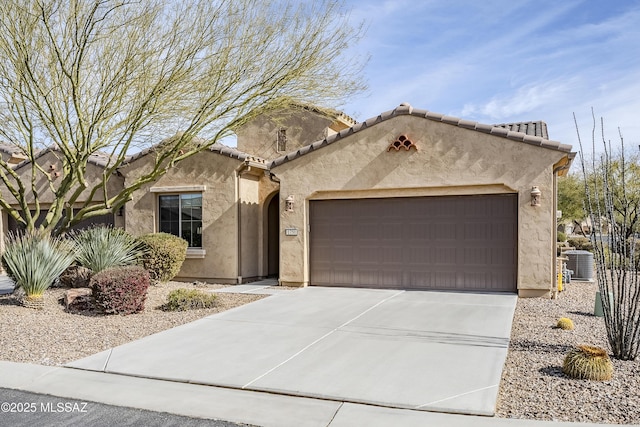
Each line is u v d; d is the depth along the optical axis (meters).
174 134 14.76
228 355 7.71
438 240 14.02
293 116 18.66
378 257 14.70
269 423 5.23
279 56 14.33
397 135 14.09
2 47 12.00
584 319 10.15
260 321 10.20
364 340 8.52
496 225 13.41
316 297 13.20
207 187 16.98
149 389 6.32
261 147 19.16
